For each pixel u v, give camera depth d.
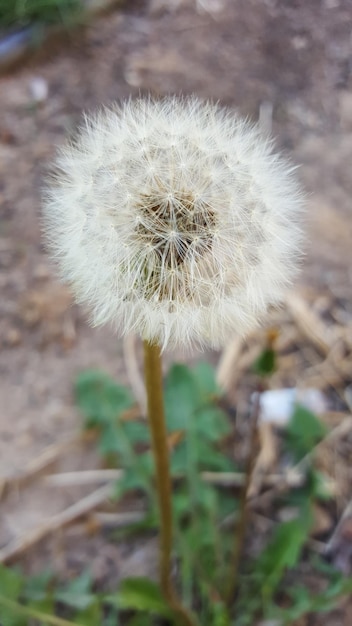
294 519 0.14
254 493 0.15
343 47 0.24
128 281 0.08
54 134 0.21
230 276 0.08
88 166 0.08
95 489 0.15
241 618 0.13
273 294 0.08
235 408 0.16
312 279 0.18
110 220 0.08
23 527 0.14
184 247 0.08
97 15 0.24
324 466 0.15
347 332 0.17
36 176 0.20
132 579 0.12
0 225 0.19
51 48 0.23
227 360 0.16
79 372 0.16
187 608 0.13
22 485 0.15
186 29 0.24
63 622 0.11
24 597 0.13
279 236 0.08
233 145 0.08
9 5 0.22
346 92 0.22
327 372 0.16
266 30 0.24
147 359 0.08
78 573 0.14
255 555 0.14
